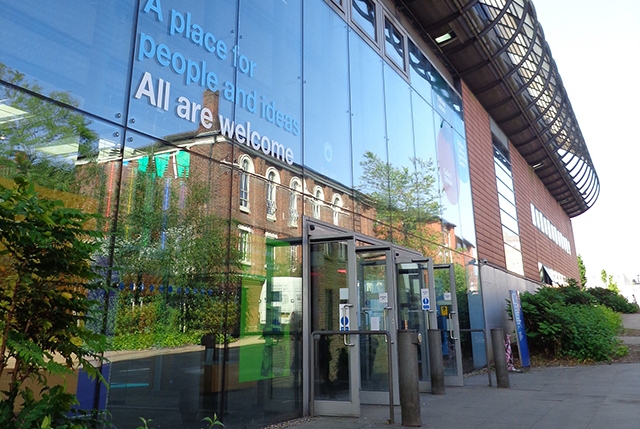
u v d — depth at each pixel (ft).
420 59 44.01
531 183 87.40
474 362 43.93
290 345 21.58
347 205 28.14
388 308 26.58
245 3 22.08
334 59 29.50
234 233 19.40
